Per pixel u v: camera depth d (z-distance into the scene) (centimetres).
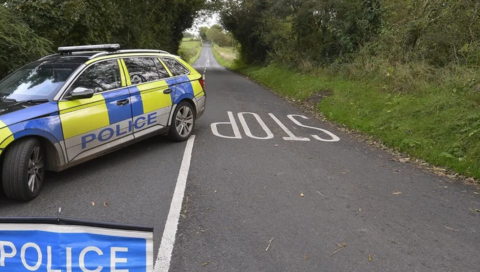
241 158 637
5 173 417
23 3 951
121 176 531
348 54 1544
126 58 613
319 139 806
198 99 758
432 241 378
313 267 325
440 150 671
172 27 2934
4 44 786
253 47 3509
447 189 530
